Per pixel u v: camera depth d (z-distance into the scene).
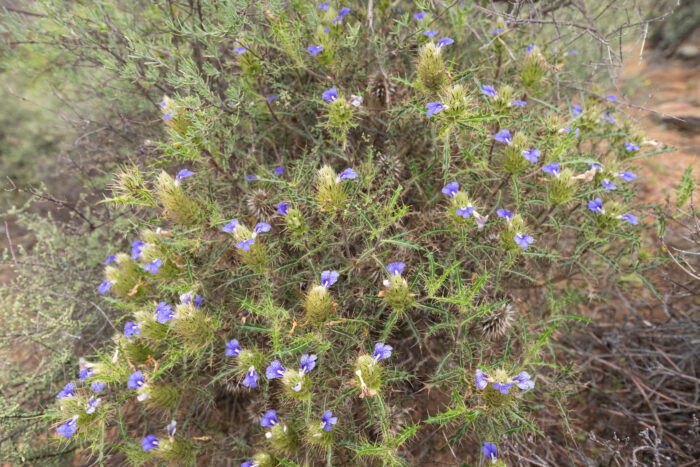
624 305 0.65
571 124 0.47
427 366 0.55
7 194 0.86
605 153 0.60
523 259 0.55
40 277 0.62
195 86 0.47
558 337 0.63
